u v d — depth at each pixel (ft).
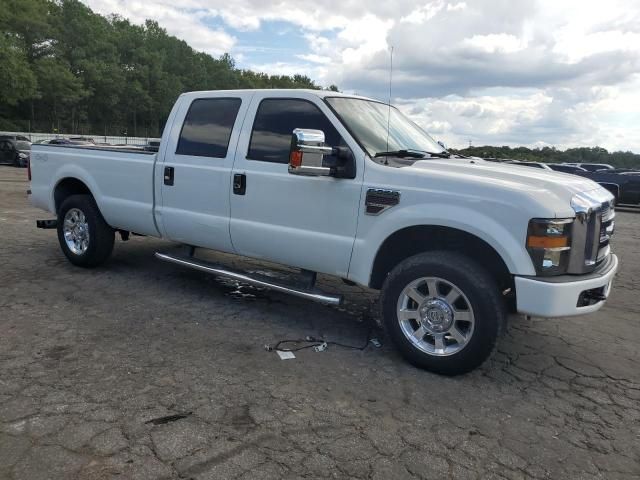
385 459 9.07
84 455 8.71
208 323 15.25
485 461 9.18
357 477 8.54
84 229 19.98
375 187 12.81
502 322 11.61
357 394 11.34
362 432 9.86
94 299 16.87
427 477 8.65
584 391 12.12
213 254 23.32
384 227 12.68
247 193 15.03
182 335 14.21
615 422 10.77
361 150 13.29
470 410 10.92
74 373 11.64
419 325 12.57
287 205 14.29
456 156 16.08
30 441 9.02
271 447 9.21
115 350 13.00
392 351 13.83
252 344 13.85
